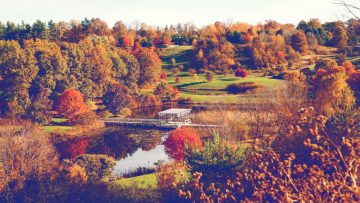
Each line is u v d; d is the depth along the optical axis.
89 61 111.88
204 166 20.34
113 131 78.31
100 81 113.44
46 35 144.12
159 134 73.88
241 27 195.12
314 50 150.75
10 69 90.62
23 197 28.12
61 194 28.00
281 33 167.75
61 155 59.00
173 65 156.75
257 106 49.91
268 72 134.00
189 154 22.75
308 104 40.88
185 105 107.00
